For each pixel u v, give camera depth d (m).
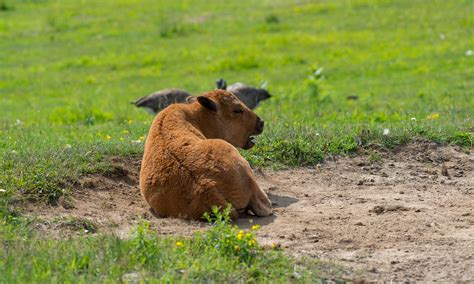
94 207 11.16
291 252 9.22
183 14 43.47
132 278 7.86
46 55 36.47
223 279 7.93
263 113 20.33
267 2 44.97
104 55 35.81
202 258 8.34
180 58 34.44
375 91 26.62
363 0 42.81
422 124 15.39
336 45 34.91
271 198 11.84
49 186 11.21
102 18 43.56
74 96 28.62
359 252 9.34
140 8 45.75
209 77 30.98
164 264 8.17
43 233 9.55
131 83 30.89
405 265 8.90
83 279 7.68
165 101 20.69
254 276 8.21
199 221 10.30
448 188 12.50
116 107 24.95
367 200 11.77
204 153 10.45
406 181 12.87
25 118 23.12
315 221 10.63
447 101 22.98
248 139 12.31
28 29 41.69
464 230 10.23
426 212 11.09
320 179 12.92
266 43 35.97
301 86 27.64
